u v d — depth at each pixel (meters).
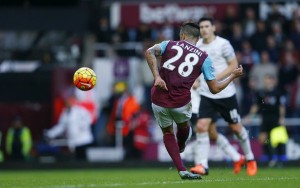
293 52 76.19
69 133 70.31
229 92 41.94
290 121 69.75
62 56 80.62
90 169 67.06
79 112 70.44
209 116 42.16
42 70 75.31
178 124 33.12
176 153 33.16
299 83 72.94
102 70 75.12
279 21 79.38
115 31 79.50
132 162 67.44
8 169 67.69
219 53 41.81
